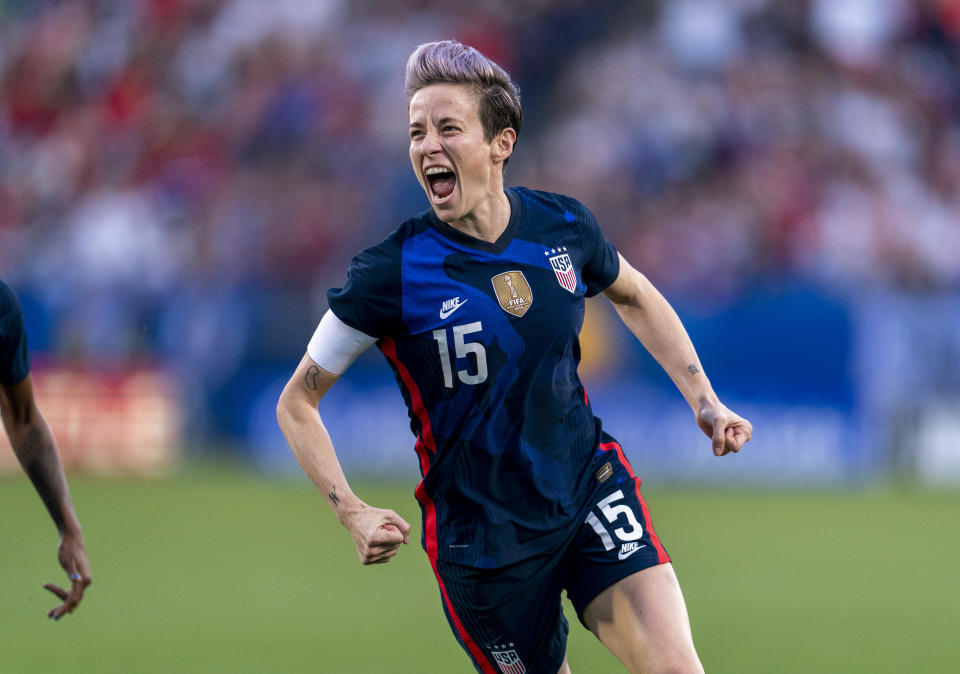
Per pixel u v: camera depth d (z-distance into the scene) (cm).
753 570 3369
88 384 5903
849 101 7031
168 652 2339
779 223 6612
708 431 1507
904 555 3634
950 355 5312
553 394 1382
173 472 5750
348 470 5419
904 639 2486
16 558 3531
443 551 1402
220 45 7531
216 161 7156
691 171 6881
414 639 2480
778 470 5312
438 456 1384
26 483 5641
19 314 1486
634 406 5316
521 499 1375
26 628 2584
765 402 5325
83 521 4272
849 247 6531
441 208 1355
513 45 7419
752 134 6938
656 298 1563
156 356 5881
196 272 6619
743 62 7188
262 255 6712
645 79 7150
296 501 4856
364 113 7200
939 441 5306
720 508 4638
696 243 6538
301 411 1388
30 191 7369
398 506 4266
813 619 2703
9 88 7756
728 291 6266
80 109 7625
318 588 3108
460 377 1352
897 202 6794
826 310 5300
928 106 7188
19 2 7975
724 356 5353
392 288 1349
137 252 6800
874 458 5275
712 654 2325
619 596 1358
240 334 5734
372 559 1301
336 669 2191
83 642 2436
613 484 1434
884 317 5284
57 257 6950
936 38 7362
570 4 7375
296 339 5659
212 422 5753
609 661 2322
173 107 7425
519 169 7181
